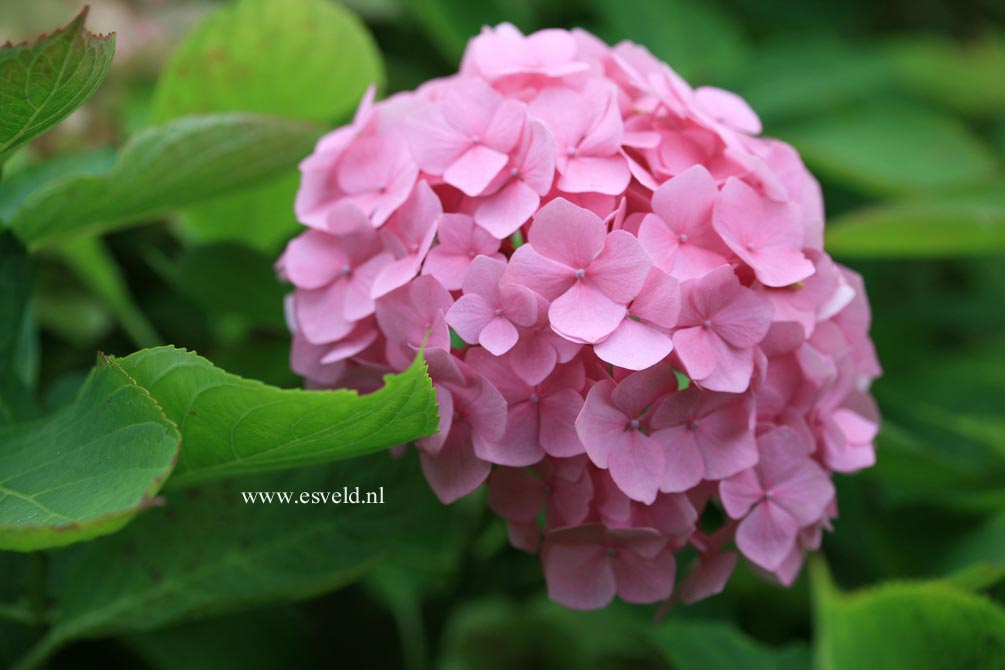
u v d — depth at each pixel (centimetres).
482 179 72
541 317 71
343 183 76
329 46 85
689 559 82
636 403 72
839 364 75
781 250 73
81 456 69
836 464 75
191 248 82
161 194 79
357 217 74
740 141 75
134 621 77
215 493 78
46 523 68
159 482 67
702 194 73
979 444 89
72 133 91
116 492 67
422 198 73
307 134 79
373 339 74
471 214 73
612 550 74
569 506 73
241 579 77
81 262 86
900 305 105
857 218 87
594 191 72
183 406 70
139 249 93
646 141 74
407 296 73
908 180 105
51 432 72
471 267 71
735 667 81
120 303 88
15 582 79
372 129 76
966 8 122
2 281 76
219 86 86
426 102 76
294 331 76
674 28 109
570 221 71
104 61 69
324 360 74
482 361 72
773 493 74
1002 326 106
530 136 73
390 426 70
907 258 106
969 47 112
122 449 69
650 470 72
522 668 91
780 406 74
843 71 108
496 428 72
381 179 75
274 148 79
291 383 87
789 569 75
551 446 72
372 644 89
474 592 86
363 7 98
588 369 72
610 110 73
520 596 88
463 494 73
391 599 88
